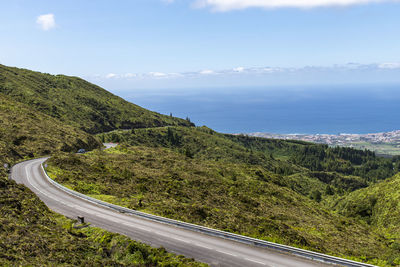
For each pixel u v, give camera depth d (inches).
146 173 2269.9
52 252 720.3
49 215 1088.8
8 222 818.2
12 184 1218.0
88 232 986.7
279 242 1102.4
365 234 1897.1
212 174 2893.7
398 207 2454.5
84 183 1738.4
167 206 1403.8
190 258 828.6
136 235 999.6
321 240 1429.6
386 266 947.3
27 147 2775.6
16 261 619.8
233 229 1238.3
